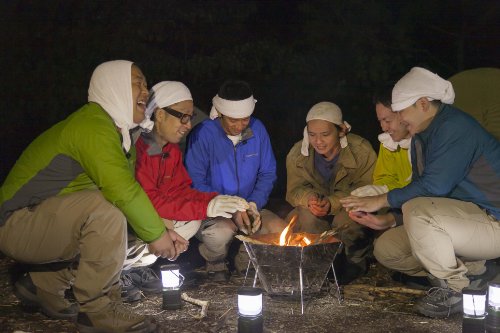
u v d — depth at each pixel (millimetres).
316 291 4555
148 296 4844
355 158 5531
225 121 5230
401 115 4492
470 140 4371
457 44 12195
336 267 5488
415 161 4711
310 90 12062
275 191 9875
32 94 11445
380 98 4898
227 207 4766
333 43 11891
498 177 4422
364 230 5445
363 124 11797
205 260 5613
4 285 5129
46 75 11375
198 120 5879
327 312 4492
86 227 3902
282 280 4465
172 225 4883
